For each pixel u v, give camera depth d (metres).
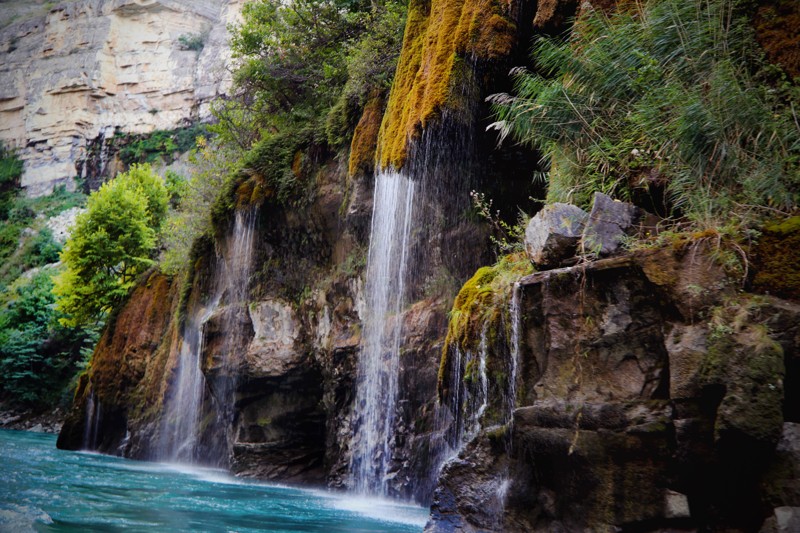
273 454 12.78
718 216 5.00
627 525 4.49
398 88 9.83
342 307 12.00
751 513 4.12
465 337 6.46
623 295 4.88
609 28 6.50
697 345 4.41
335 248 12.65
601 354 4.89
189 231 19.89
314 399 12.80
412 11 10.05
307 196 12.91
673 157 5.56
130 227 25.66
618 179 5.98
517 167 9.04
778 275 4.39
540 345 5.32
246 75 18.19
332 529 7.04
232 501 9.09
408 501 9.64
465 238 9.77
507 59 7.83
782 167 4.91
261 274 13.70
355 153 11.40
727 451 4.15
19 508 7.11
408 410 10.04
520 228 7.56
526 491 5.08
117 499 8.51
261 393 13.20
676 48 5.82
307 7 17.50
